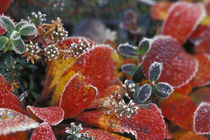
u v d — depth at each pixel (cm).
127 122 20
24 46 20
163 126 20
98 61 21
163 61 22
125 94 20
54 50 20
